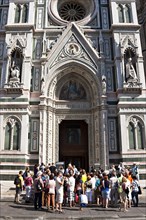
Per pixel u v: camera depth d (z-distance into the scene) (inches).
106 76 1097.4
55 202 589.3
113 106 1047.6
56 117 1077.8
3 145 971.3
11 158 953.5
